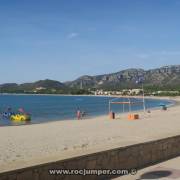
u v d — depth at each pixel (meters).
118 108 90.81
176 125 29.02
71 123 35.38
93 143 17.95
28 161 7.39
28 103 129.62
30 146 17.64
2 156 14.48
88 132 24.45
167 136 10.91
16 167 6.85
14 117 54.84
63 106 104.44
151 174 8.77
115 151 8.74
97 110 81.50
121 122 34.28
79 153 8.09
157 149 10.26
